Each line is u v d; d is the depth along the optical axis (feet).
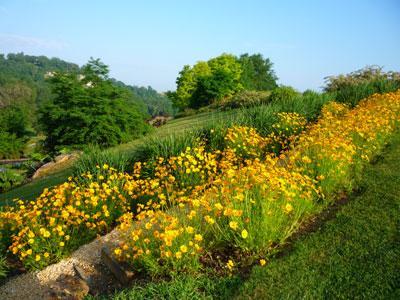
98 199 20.90
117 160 28.35
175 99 160.25
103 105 56.75
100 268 16.46
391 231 15.15
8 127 135.33
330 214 17.79
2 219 20.53
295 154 21.29
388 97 37.81
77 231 19.38
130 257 15.20
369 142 24.98
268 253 14.64
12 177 53.62
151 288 12.80
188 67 156.76
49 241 17.93
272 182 16.28
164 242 14.43
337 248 14.43
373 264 13.11
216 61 172.55
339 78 68.59
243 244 14.85
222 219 15.98
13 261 19.31
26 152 134.62
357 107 38.29
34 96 370.94
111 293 14.32
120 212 21.22
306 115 37.63
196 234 14.66
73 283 15.14
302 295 11.96
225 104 94.48
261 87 241.35
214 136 30.76
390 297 11.44
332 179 19.49
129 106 61.57
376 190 19.43
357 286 12.12
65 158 55.42
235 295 12.38
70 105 57.98
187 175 23.50
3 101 332.80
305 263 13.69
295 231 16.52
